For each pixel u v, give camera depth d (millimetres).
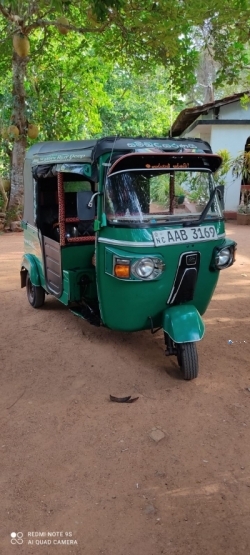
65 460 3094
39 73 14188
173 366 4465
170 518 2600
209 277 4238
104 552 2383
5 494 2785
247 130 14867
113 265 3895
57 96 15219
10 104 13609
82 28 7082
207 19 6547
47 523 2570
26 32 7625
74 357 4680
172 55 7238
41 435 3379
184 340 3895
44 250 5484
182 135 18688
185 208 4117
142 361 4574
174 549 2395
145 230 3779
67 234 5184
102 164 3863
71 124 16297
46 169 4977
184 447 3227
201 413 3646
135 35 6895
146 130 24484
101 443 3275
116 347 4906
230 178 14883
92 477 2930
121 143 3854
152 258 3775
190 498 2748
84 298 4926
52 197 5656
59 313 6012
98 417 3605
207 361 4574
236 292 6863
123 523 2564
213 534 2488
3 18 11406
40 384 4148
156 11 6031
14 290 7090
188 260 3934
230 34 6957
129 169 3834
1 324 5641
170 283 3975
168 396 3906
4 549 2408
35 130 12773
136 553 2375
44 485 2861
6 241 11312
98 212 3994
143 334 5246
